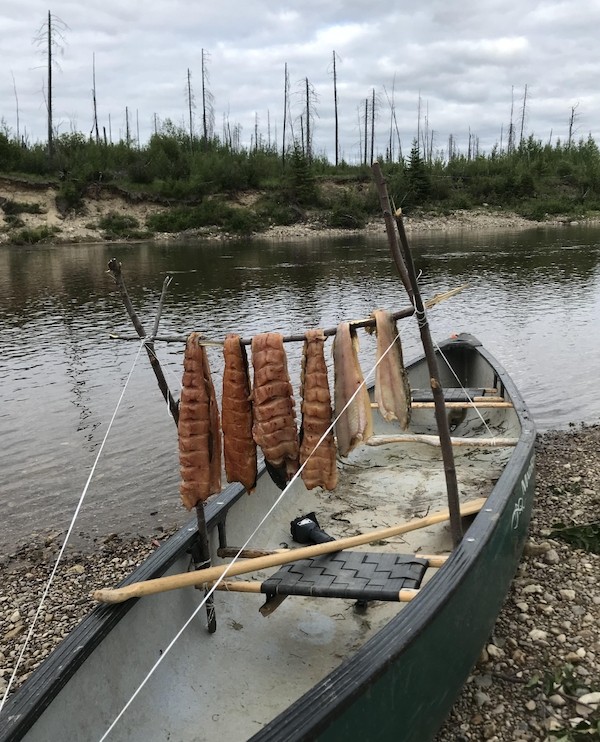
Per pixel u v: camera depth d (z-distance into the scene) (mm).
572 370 5129
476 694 1681
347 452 1612
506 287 9305
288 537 2225
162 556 1634
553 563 2289
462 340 4035
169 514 3020
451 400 3182
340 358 1595
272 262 13078
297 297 8914
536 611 2014
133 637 1504
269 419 1576
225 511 1913
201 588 1729
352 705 1150
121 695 1434
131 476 3451
